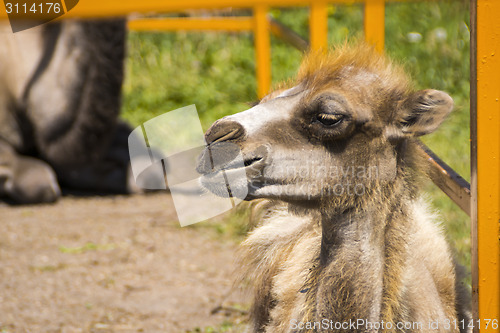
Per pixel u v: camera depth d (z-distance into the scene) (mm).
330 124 4062
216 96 15078
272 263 4703
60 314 7109
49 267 8641
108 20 11102
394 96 4242
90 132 11523
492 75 3617
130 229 10172
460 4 13453
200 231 9914
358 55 4402
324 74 4262
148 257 8945
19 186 11641
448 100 4105
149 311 7145
